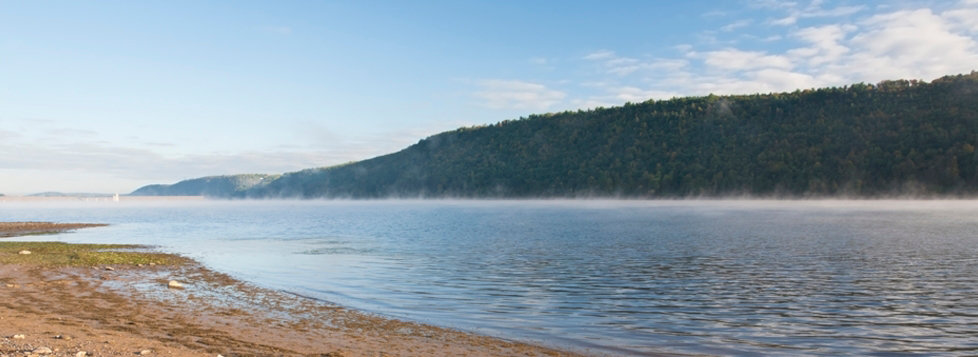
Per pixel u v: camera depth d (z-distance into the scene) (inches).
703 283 979.3
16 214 5428.2
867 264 1219.9
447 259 1364.4
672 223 2898.6
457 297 844.0
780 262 1267.2
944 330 646.5
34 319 595.2
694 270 1145.4
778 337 613.3
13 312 631.2
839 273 1091.3
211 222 3683.6
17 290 791.7
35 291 787.4
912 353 557.0
